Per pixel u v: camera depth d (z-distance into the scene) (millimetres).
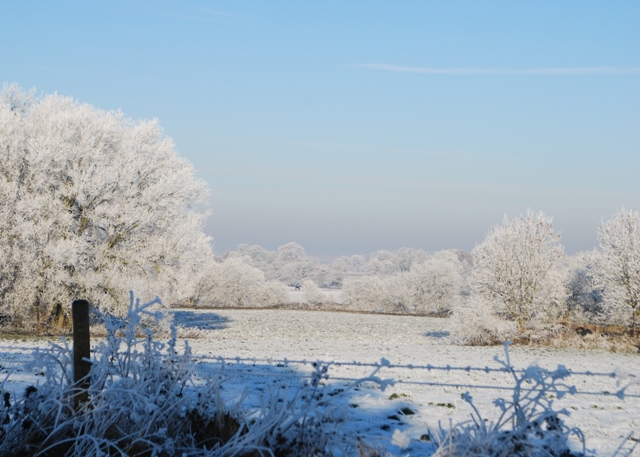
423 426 8180
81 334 5879
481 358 24328
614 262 37344
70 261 30328
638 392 14188
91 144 31656
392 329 47812
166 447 4938
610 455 6961
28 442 5133
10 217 30625
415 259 114688
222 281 71000
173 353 6191
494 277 36781
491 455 4566
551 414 4758
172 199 33719
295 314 61438
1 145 30781
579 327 36500
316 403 5055
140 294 31672
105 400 5484
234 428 5387
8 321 32219
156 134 34250
